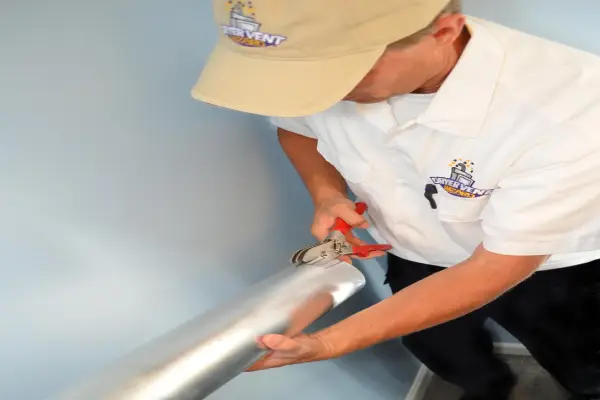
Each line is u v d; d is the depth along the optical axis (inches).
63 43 27.1
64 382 26.6
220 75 25.6
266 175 40.6
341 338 27.8
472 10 44.8
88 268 27.8
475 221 34.5
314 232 36.6
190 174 33.9
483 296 29.6
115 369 22.5
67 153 27.1
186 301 33.2
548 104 28.4
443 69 28.7
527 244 28.3
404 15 23.7
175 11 33.2
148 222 31.0
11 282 24.7
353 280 31.2
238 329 25.0
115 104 29.5
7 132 24.7
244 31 24.3
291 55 24.3
